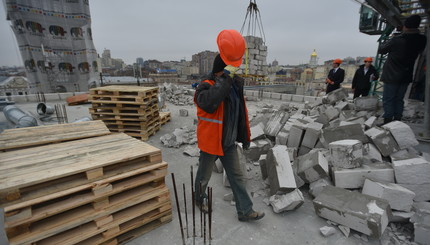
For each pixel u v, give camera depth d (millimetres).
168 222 2539
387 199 2443
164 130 6449
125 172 2127
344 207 2355
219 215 2672
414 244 2162
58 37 13383
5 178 1695
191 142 5172
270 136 4754
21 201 1630
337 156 2953
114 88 5594
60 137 2840
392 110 4445
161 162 2381
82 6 13742
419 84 8234
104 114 5406
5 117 7191
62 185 1819
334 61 7926
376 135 3270
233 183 2432
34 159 2084
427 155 3410
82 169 1871
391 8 5688
